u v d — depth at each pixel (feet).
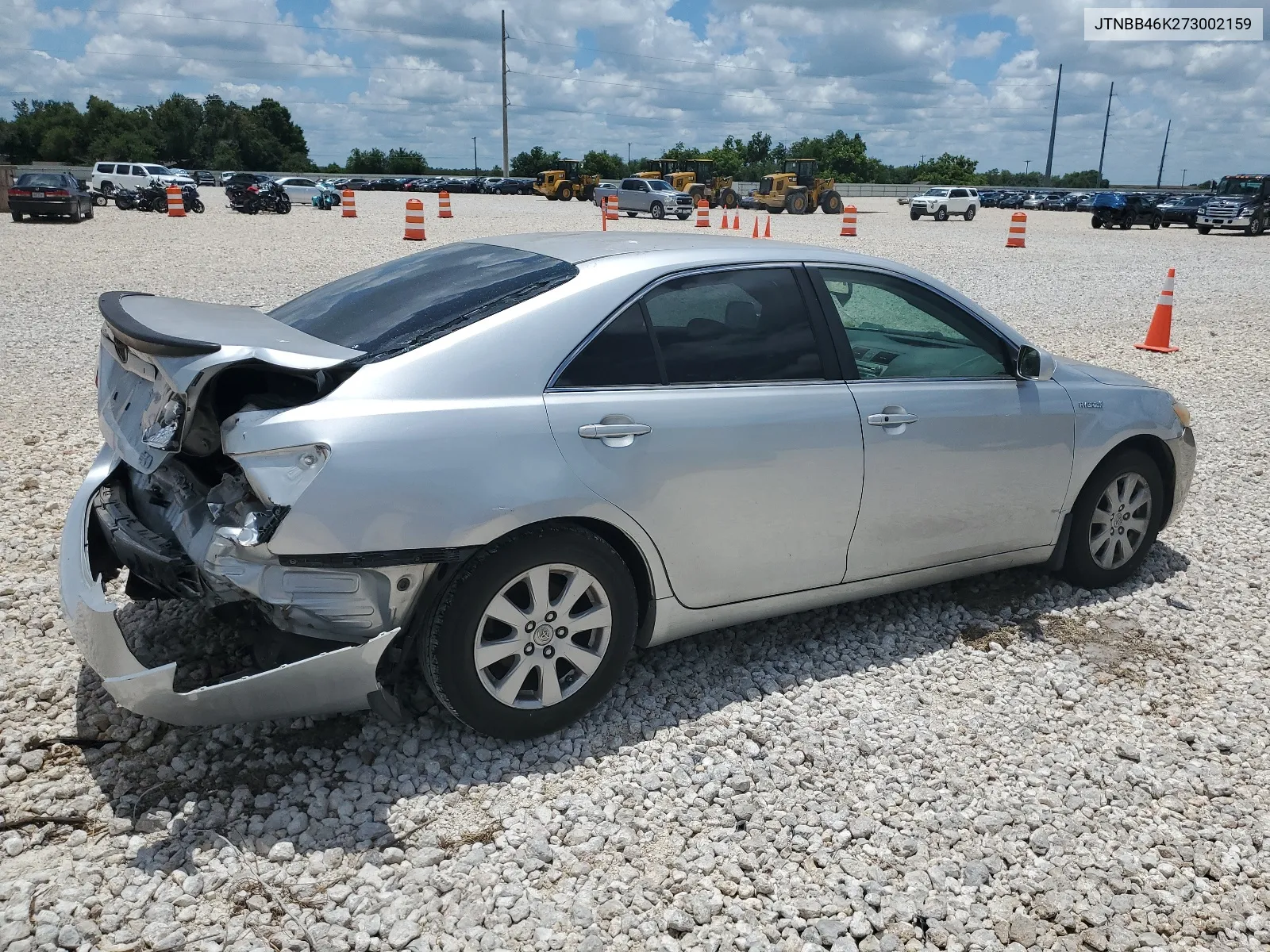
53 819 9.18
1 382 26.58
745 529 11.60
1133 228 134.72
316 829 9.24
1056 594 15.62
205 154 369.30
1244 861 9.70
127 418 10.62
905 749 11.23
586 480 10.23
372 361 9.70
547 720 10.71
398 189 238.07
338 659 9.20
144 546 10.05
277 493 8.91
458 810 9.70
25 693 11.28
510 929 8.27
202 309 11.28
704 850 9.39
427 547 9.46
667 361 11.09
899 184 311.27
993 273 63.46
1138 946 8.55
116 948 7.77
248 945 7.89
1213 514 19.94
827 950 8.30
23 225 87.76
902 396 12.69
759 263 12.06
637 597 11.16
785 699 12.13
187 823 9.25
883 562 13.07
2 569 14.65
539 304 10.50
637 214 135.85
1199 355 37.60
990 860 9.50
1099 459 14.73
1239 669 13.57
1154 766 11.18
